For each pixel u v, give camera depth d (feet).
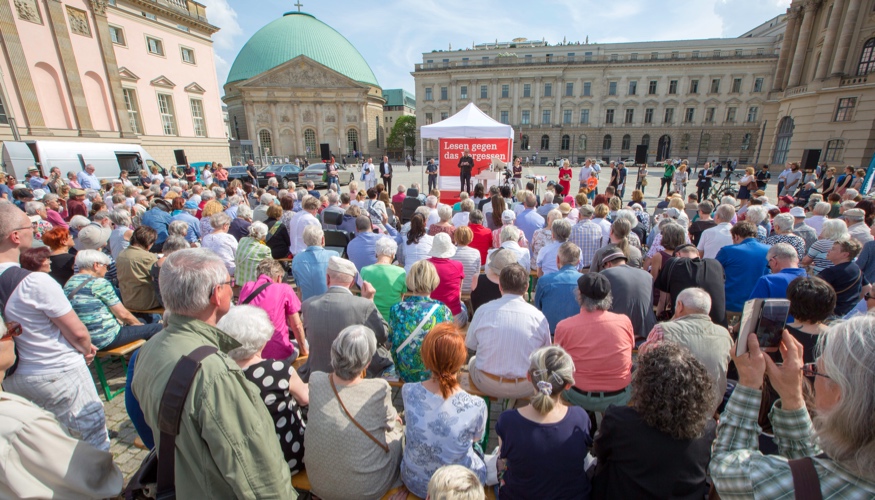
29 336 7.80
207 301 5.20
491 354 9.33
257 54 229.04
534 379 6.40
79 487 5.37
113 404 12.07
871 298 10.36
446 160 45.88
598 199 29.86
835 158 79.56
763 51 171.42
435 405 6.71
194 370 4.64
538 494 6.04
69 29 65.62
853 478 3.36
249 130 199.00
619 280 11.19
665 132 183.32
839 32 79.41
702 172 56.39
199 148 94.02
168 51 85.92
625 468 5.59
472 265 15.67
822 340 3.91
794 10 93.35
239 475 4.72
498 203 22.63
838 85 78.54
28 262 9.14
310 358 10.05
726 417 5.19
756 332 5.03
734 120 175.73
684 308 9.09
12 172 42.98
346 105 205.67
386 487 6.95
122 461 9.87
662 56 183.32
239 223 21.50
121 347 11.87
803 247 16.16
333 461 6.51
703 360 8.29
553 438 6.02
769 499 3.71
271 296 10.73
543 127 192.34
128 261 13.83
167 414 4.58
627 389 9.14
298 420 7.55
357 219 17.12
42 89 62.03
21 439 4.88
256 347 6.78
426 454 6.70
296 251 21.34
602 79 184.55
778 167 94.73
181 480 4.75
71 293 10.92
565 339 9.05
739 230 13.80
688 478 5.36
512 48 197.88
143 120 80.43
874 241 14.61
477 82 195.72
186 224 16.83
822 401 3.76
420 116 205.57
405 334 9.86
